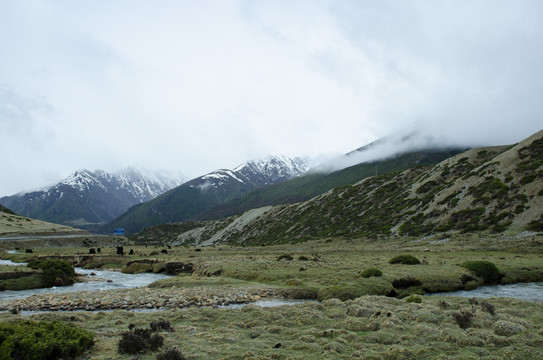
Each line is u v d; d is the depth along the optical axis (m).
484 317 18.14
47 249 122.38
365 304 22.20
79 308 27.47
